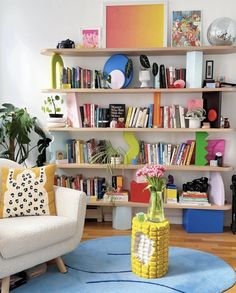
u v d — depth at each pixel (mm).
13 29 3723
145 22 3527
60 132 3623
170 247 3000
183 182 3705
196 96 3598
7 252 2051
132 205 3467
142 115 3512
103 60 3670
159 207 2455
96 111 3588
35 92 3771
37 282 2359
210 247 3018
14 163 2812
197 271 2529
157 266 2400
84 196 2521
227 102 3572
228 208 3369
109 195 3535
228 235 3344
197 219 3406
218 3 3477
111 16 3578
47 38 3697
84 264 2635
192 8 3508
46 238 2248
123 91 3377
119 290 2246
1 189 2545
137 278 2410
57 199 2584
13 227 2201
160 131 3469
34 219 2395
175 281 2369
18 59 3752
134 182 3498
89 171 3781
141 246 2428
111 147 3652
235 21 3471
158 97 3477
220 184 3410
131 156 3574
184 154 3504
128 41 3557
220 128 3354
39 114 3787
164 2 3498
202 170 3506
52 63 3471
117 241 3121
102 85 3547
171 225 3658
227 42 3312
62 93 3676
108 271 2518
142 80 3469
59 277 2432
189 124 3445
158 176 2420
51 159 3600
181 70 3455
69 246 2463
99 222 3719
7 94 3795
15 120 3459
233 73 3529
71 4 3631
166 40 3498
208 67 3496
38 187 2543
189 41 3502
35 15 3684
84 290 2248
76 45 3613
